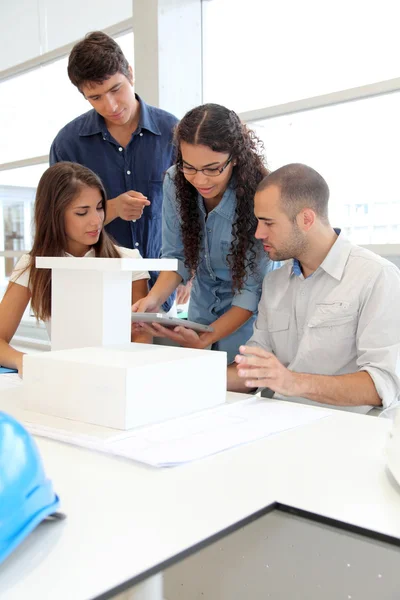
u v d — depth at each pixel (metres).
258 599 0.65
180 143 1.51
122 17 3.06
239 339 1.91
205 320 1.95
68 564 0.57
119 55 1.92
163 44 2.72
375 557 0.63
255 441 0.94
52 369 1.04
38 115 3.61
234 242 1.66
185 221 1.74
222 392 1.15
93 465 0.83
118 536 0.62
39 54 3.60
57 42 3.48
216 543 0.63
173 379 1.04
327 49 2.30
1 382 1.42
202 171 1.51
